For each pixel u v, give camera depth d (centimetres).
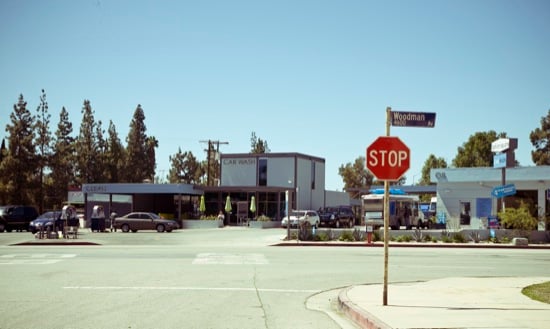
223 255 2267
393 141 1063
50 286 1389
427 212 6406
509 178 4372
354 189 7638
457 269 1827
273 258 2148
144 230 4709
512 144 3825
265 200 5959
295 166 6372
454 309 1034
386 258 1085
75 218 3525
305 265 1911
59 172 7438
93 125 7938
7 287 1370
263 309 1112
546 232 3275
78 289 1344
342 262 2012
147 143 8506
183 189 5538
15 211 4653
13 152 6794
